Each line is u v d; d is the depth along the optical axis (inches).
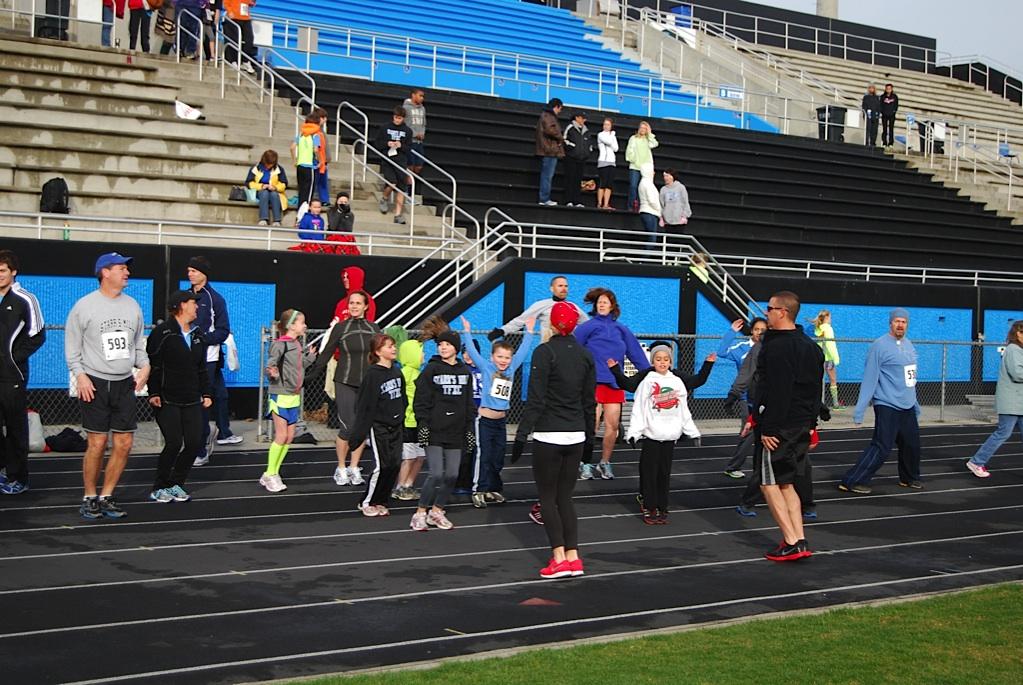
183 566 369.4
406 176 838.5
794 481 435.5
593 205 971.3
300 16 1268.5
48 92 821.9
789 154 1156.5
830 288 931.3
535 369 366.6
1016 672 269.9
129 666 272.4
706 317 836.6
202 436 509.4
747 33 1721.2
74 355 426.3
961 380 1000.9
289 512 459.5
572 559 367.9
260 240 720.3
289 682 257.9
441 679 259.6
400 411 454.6
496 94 1234.0
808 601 344.5
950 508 511.2
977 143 1465.3
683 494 529.7
